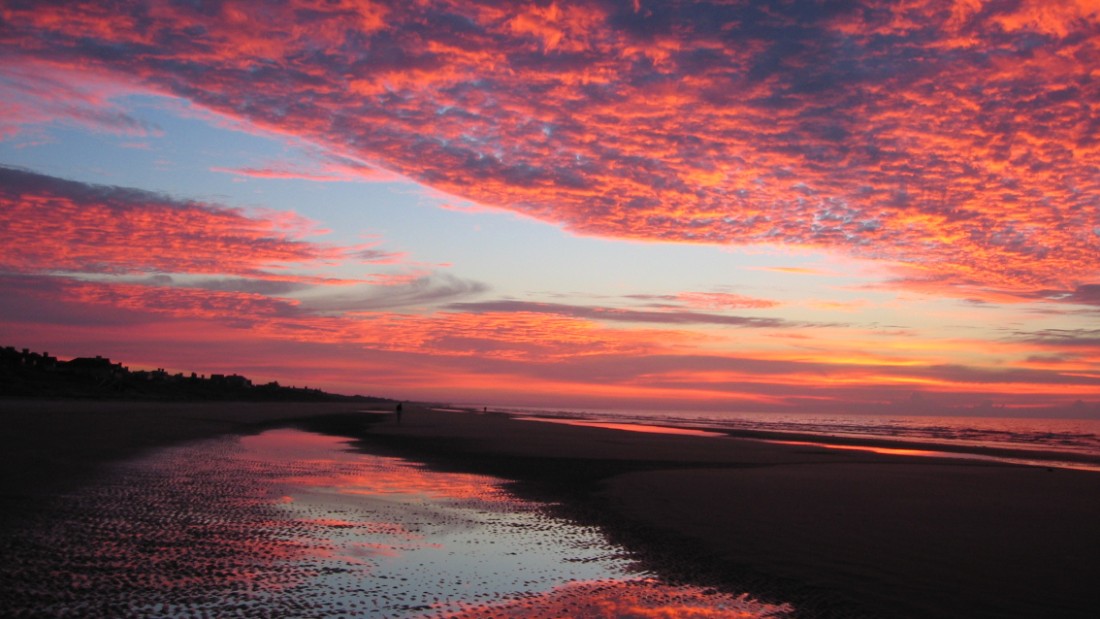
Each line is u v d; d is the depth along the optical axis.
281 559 11.93
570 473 26.11
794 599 10.75
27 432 31.09
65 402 68.38
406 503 18.17
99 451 26.33
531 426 65.12
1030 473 29.78
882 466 31.73
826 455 38.09
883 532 15.56
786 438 57.88
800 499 20.31
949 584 11.58
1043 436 85.31
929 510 18.72
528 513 17.33
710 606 10.38
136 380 112.44
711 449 40.22
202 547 12.40
